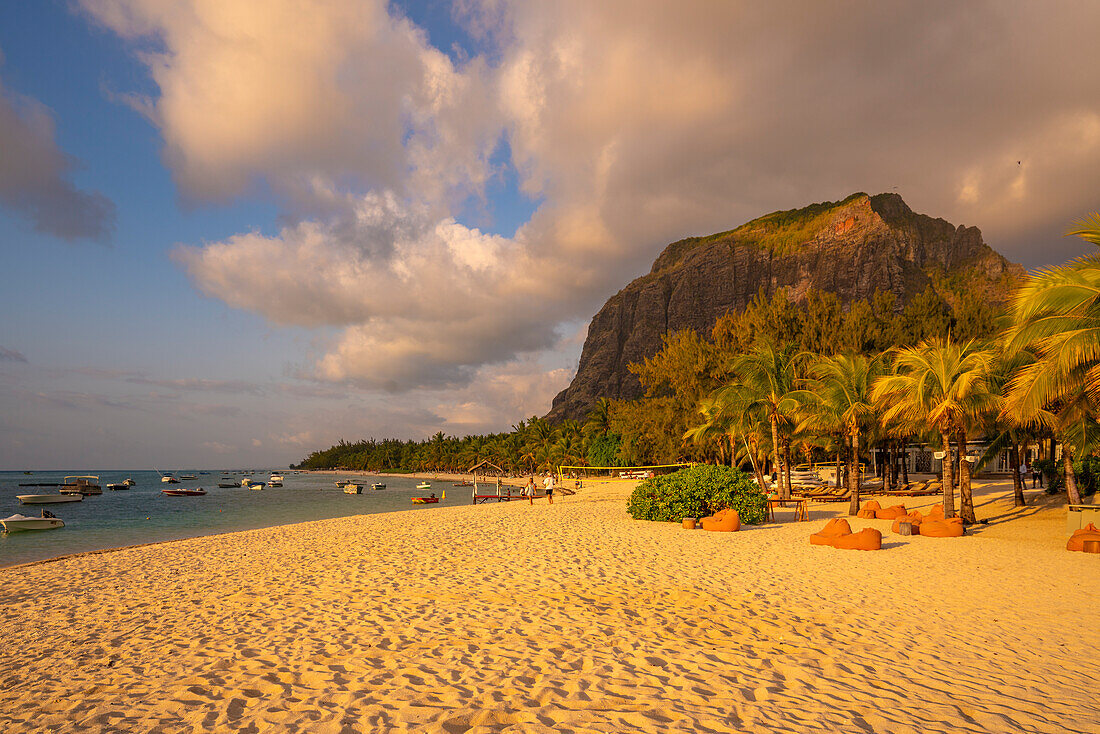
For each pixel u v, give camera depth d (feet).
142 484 428.15
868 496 107.14
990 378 66.59
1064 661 22.58
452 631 25.88
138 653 24.56
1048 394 44.21
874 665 21.66
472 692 18.33
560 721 15.99
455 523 77.05
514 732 15.19
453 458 541.34
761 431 110.42
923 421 70.85
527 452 401.49
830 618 28.66
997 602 32.24
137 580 43.32
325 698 18.16
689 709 16.93
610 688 18.69
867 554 48.96
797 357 99.66
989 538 59.62
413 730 15.40
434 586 36.01
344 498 238.68
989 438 96.58
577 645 23.62
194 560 52.24
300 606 31.83
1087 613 30.01
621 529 67.36
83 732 16.17
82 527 115.75
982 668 21.58
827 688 19.13
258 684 19.69
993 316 107.86
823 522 74.49
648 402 193.57
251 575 42.60
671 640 24.50
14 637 28.25
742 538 59.26
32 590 41.24
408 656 22.35
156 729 16.22
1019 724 16.51
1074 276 41.37
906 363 68.03
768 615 29.17
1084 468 81.61
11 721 17.31
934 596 33.63
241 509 170.50
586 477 274.16
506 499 163.53
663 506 75.31
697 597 32.94
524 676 19.86
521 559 45.98
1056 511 73.82
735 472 75.92
